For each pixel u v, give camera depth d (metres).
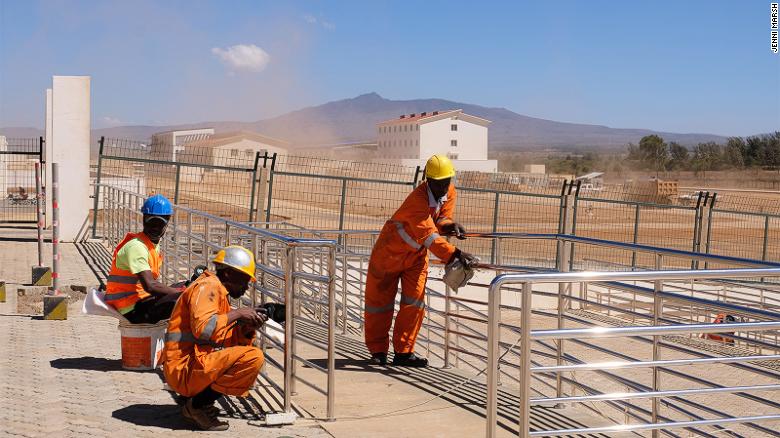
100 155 20.11
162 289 7.66
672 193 60.72
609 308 7.12
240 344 6.36
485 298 18.91
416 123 145.00
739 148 136.00
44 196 22.44
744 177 118.94
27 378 7.46
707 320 12.65
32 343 9.07
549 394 10.76
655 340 6.70
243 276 6.18
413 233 8.30
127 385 7.27
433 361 11.93
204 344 6.05
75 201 20.77
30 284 13.73
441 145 145.50
